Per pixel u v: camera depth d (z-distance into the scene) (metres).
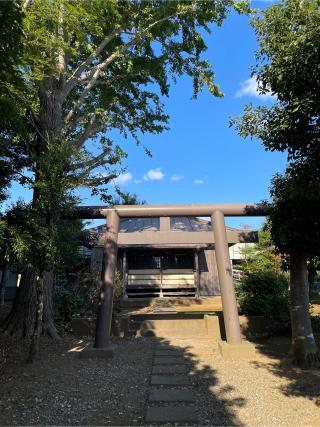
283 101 4.77
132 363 6.83
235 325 7.88
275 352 7.90
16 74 4.38
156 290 18.17
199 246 17.39
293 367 6.66
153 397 4.98
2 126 5.07
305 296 7.07
